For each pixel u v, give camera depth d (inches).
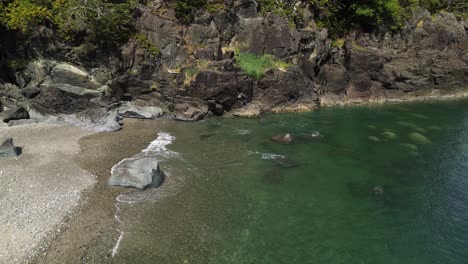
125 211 772.0
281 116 1478.8
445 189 904.3
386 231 739.4
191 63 1476.4
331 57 1809.8
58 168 933.2
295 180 935.0
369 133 1288.1
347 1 1927.9
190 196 842.2
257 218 769.6
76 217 741.9
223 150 1103.0
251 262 642.8
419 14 2075.5
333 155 1091.3
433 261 655.1
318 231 734.5
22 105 1341.0
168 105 1446.9
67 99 1339.8
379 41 1975.9
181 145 1130.7
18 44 1379.2
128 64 1424.7
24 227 698.8
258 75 1486.2
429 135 1280.8
